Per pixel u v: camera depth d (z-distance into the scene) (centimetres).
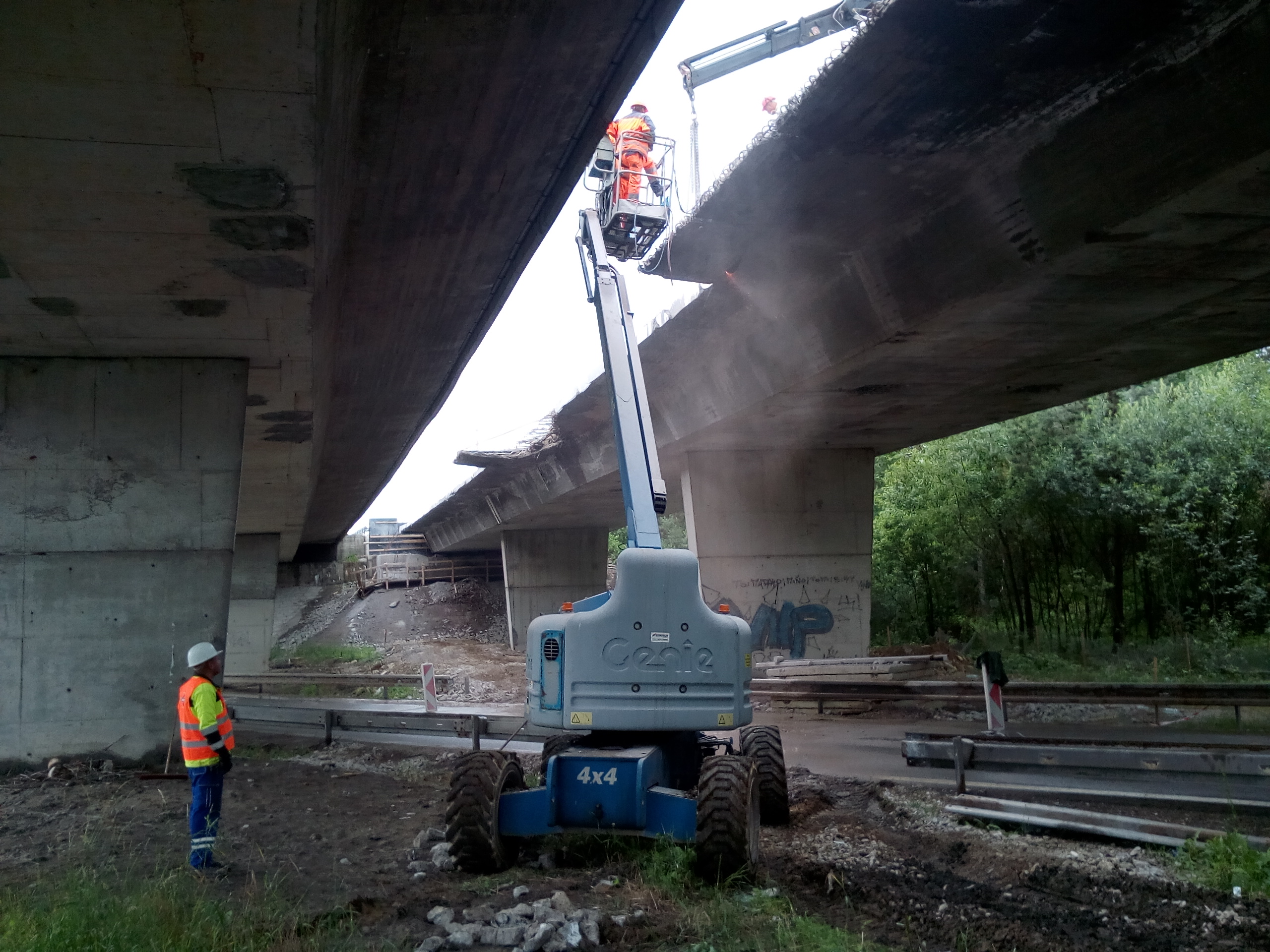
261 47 658
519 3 822
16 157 808
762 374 1784
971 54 898
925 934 635
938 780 1092
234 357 1482
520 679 3062
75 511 1422
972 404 1909
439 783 1265
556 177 1173
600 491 3177
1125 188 947
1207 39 834
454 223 1276
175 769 1384
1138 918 647
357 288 1501
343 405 2341
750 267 1483
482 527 4872
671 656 783
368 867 809
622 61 930
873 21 861
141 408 1459
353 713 1709
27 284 1117
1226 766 846
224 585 1453
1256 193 891
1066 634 3041
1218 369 2934
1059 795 926
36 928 597
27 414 1426
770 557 2370
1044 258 1066
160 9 610
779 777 930
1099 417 2873
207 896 682
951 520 3238
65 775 1312
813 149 1085
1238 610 2653
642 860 773
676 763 855
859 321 1446
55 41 643
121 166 830
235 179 861
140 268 1077
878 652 2477
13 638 1380
